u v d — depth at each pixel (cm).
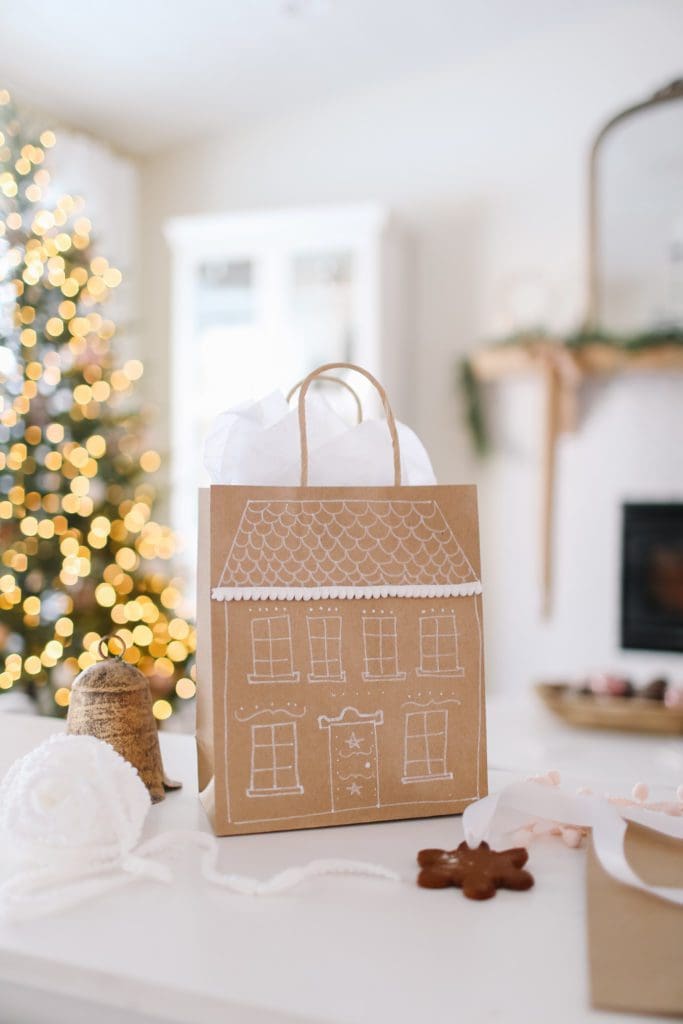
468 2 317
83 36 309
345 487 77
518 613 354
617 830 64
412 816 76
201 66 340
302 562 76
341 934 53
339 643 76
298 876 60
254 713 73
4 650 267
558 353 325
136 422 305
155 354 408
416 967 49
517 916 56
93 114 366
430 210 364
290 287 350
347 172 376
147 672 291
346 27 325
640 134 325
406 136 366
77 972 49
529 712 282
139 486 307
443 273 363
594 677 271
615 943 49
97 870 61
